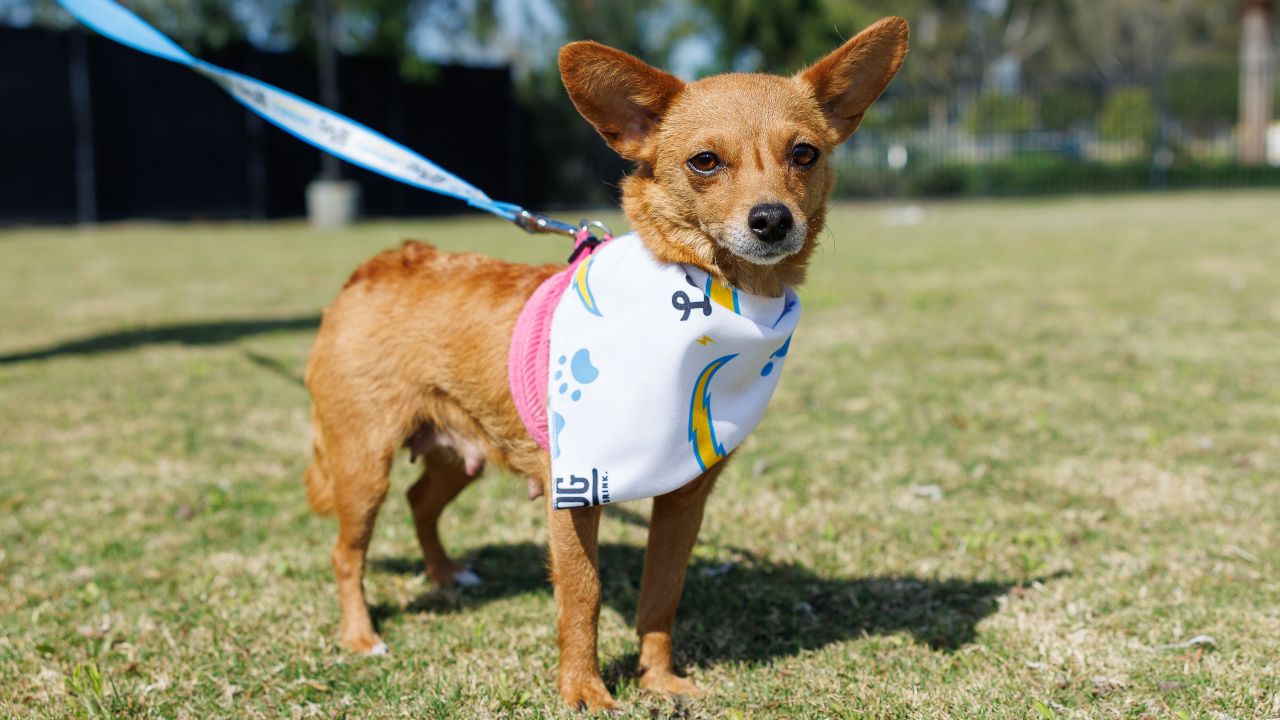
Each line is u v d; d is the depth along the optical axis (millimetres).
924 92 27344
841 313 9312
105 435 5785
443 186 3715
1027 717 2842
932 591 3734
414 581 3975
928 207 24141
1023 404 6125
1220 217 18203
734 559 4086
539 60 31172
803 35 24797
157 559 4113
